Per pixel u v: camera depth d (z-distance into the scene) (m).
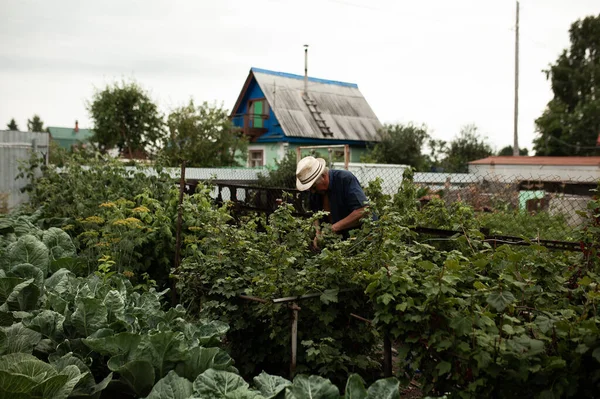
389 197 5.66
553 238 7.70
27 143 12.45
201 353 3.68
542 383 2.86
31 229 7.22
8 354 3.51
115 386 3.71
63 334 4.13
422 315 3.13
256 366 4.55
